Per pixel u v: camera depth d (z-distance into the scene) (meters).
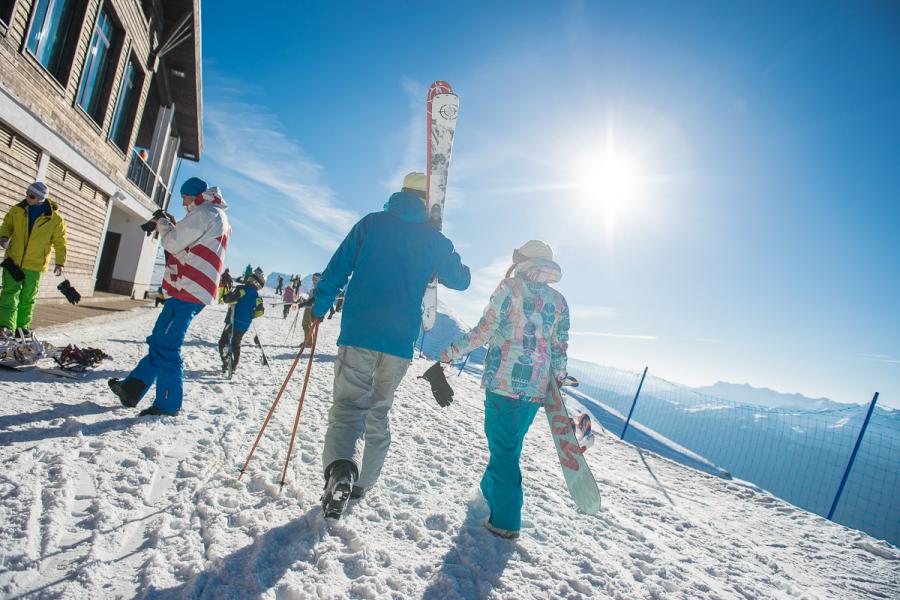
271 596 1.56
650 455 6.68
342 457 2.07
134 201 13.41
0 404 2.80
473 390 10.10
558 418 2.67
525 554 2.32
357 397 2.29
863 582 3.18
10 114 6.50
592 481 2.52
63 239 4.64
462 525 2.50
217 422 3.41
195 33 12.63
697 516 3.99
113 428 2.80
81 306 9.98
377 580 1.78
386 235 2.42
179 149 19.14
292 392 5.10
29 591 1.37
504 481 2.47
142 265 16.31
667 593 2.26
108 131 10.44
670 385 13.01
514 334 2.54
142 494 2.10
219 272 3.35
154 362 3.15
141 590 1.47
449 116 3.28
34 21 7.01
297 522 2.13
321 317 2.45
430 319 3.03
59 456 2.24
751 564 3.04
